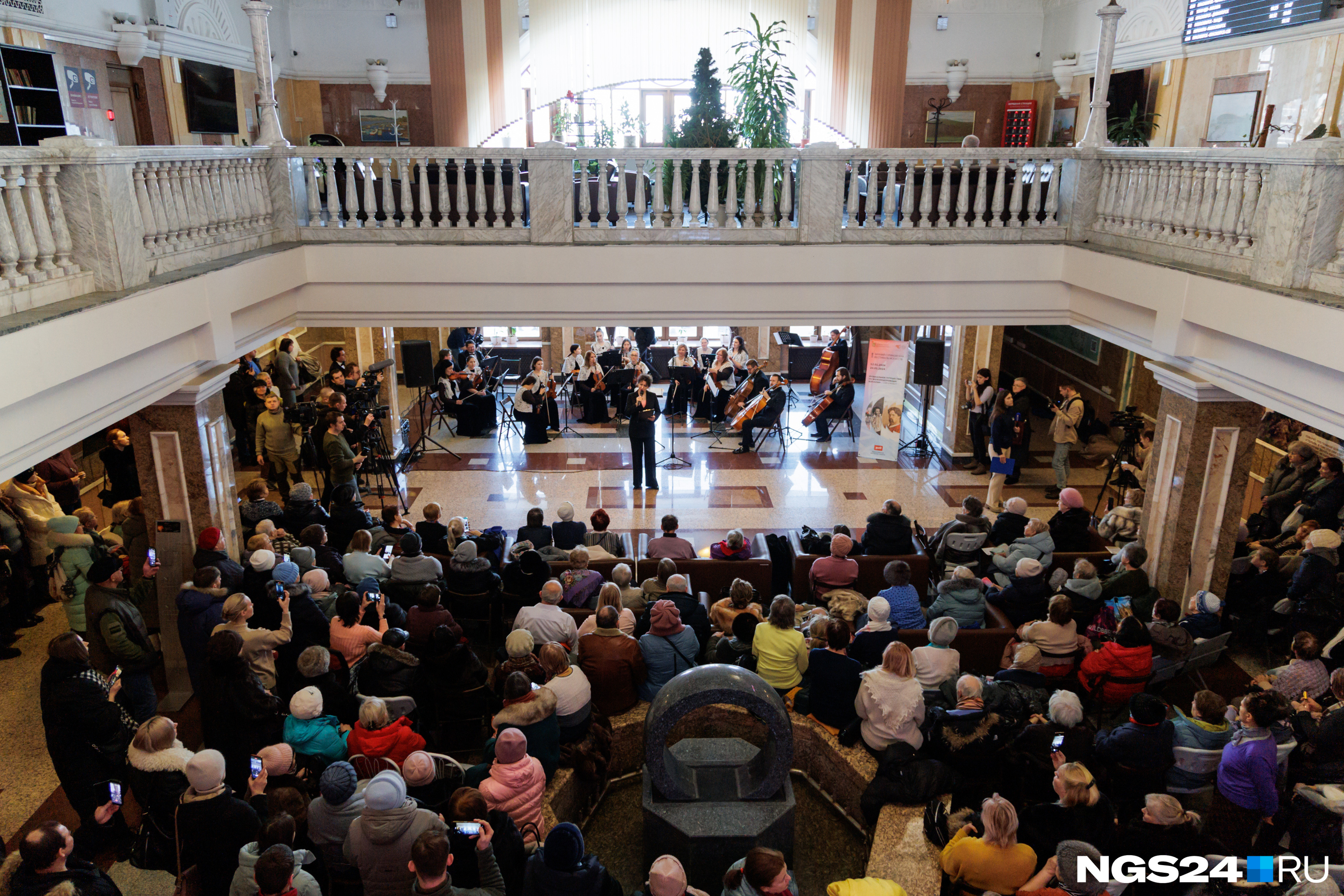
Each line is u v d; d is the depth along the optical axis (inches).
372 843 156.6
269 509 323.3
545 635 245.9
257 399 458.0
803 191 322.7
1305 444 336.2
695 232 326.3
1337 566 279.3
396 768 191.0
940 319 340.5
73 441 197.0
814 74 572.4
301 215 325.1
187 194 256.4
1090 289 312.5
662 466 498.9
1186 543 302.0
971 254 330.3
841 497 453.7
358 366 498.0
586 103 577.3
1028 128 566.6
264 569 250.8
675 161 319.6
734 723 250.7
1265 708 187.5
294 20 569.3
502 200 324.5
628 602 263.6
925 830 202.4
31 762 244.2
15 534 308.7
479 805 163.9
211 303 249.8
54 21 362.6
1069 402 440.8
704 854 202.5
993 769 207.8
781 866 155.0
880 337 664.4
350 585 276.1
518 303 331.0
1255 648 303.7
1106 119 324.2
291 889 144.1
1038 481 472.4
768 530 414.6
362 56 575.8
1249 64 388.5
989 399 479.5
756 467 498.0
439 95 576.4
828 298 335.6
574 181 340.8
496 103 576.7
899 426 467.5
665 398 625.6
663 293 332.8
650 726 203.2
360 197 367.9
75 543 276.8
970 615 274.7
